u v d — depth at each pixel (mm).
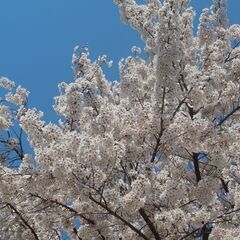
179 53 8805
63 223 9141
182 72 9547
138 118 9031
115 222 8930
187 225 8805
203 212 8695
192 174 10305
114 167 8547
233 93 10453
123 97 11461
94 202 8523
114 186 8859
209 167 10094
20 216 8867
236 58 11375
